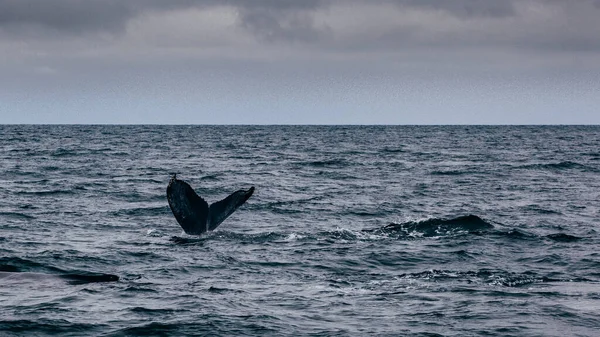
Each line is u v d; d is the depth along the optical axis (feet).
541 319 153.99
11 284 180.45
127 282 188.34
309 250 236.63
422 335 143.13
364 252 233.96
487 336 142.51
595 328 147.95
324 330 146.20
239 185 493.77
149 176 556.92
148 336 142.82
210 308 161.68
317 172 614.34
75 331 145.18
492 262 222.89
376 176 574.97
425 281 194.39
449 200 406.41
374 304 167.02
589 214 347.77
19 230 281.95
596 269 213.05
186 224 263.70
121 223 304.50
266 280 194.59
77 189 444.14
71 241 256.73
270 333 144.36
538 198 419.74
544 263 221.66
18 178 524.52
